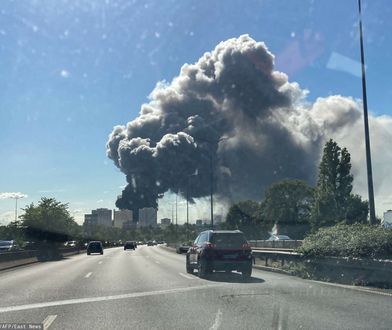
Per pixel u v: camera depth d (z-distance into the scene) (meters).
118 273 22.95
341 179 49.53
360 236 17.88
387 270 15.21
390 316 10.31
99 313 11.26
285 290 14.91
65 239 61.38
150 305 12.40
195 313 11.06
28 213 58.75
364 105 21.67
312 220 50.66
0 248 49.94
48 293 15.09
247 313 10.88
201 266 19.97
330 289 15.01
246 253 19.94
